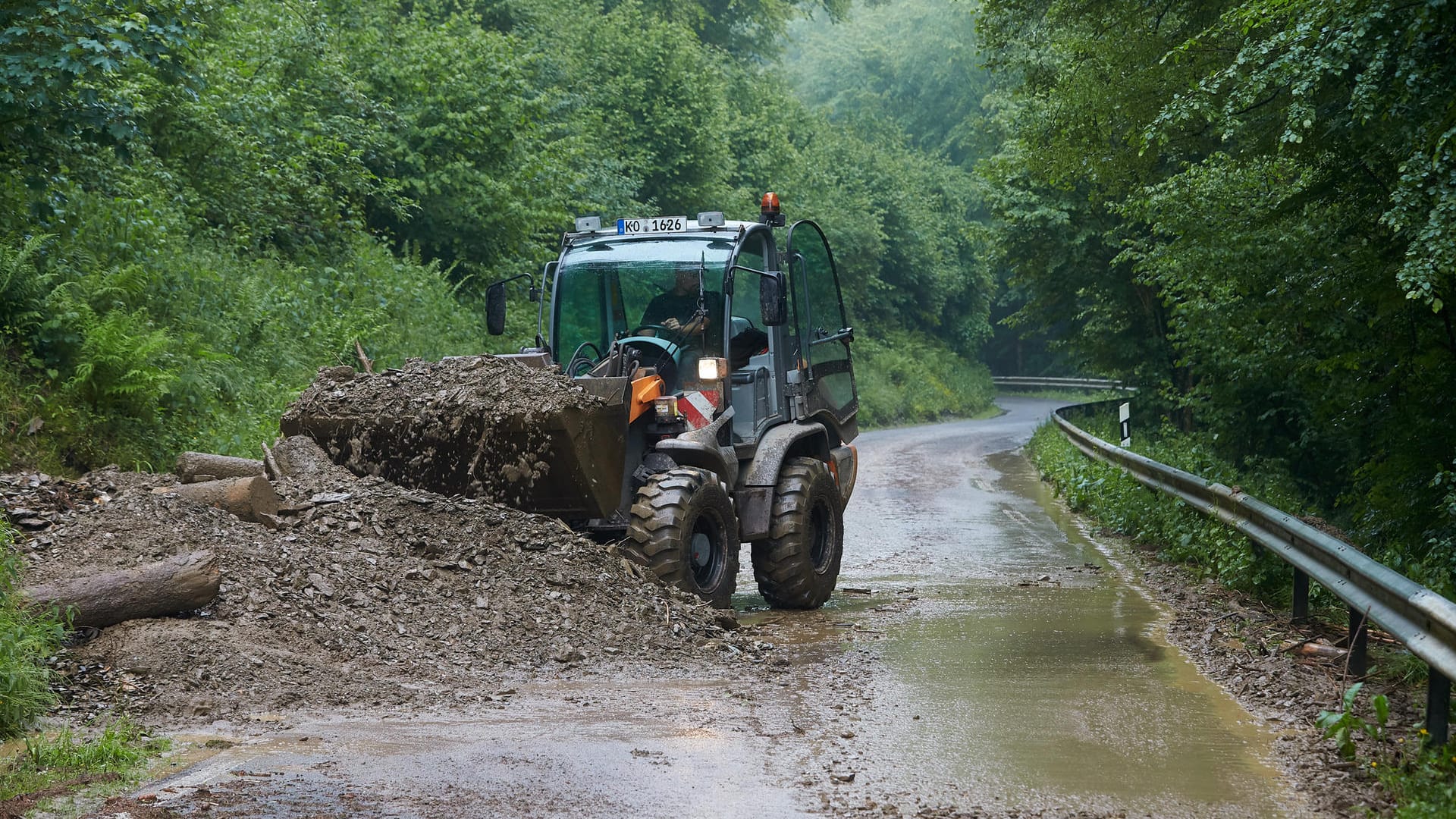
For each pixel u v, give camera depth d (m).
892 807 7.56
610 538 15.19
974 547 22.58
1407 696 10.59
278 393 23.17
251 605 11.30
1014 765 8.54
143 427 19.06
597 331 17.25
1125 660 12.51
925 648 13.21
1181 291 29.97
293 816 7.25
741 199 63.66
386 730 9.29
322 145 32.56
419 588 12.62
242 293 24.72
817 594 16.69
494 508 14.12
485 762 8.42
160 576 10.80
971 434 59.69
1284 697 10.62
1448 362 20.42
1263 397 32.34
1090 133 26.77
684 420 15.57
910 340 89.38
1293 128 15.43
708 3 91.69
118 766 8.21
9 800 7.45
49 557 11.19
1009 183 46.34
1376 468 21.73
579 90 55.62
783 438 16.94
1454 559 17.61
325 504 13.57
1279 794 7.88
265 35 33.28
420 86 37.31
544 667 11.73
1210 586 17.25
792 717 9.94
